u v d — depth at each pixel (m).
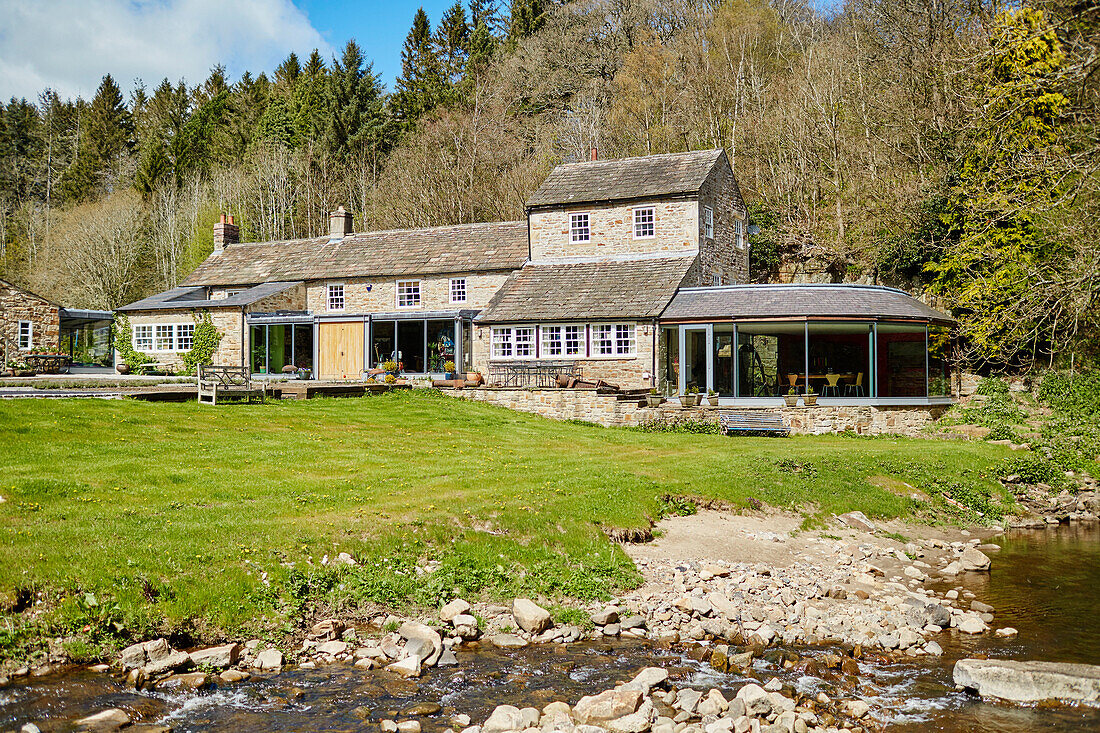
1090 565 16.05
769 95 52.81
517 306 34.72
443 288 39.41
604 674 10.30
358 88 71.12
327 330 39.75
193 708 8.98
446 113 64.38
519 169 58.91
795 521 17.48
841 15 54.53
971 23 36.09
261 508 13.97
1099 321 30.78
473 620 11.57
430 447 21.72
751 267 45.78
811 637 11.80
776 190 47.91
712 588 13.48
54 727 8.30
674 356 33.28
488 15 76.31
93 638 9.97
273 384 29.91
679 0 64.19
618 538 15.12
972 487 21.38
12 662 9.41
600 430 27.77
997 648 11.45
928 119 39.03
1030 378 33.28
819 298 30.73
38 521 12.41
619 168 38.53
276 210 69.81
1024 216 30.52
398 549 13.01
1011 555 16.89
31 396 24.23
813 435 28.42
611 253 36.50
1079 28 21.98
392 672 10.16
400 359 38.00
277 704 9.16
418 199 61.81
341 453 19.95
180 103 89.12
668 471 19.27
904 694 9.85
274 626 10.91
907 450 24.23
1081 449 25.67
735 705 9.14
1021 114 27.53
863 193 42.75
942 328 33.53
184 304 42.09
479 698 9.50
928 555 16.66
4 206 82.81
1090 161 24.95
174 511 13.48
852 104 45.12
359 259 42.47
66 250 66.00
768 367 39.81
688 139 54.19
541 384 33.50
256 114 81.31
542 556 13.78
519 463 19.84
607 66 64.94
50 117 93.25
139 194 73.56
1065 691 9.59
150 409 23.06
